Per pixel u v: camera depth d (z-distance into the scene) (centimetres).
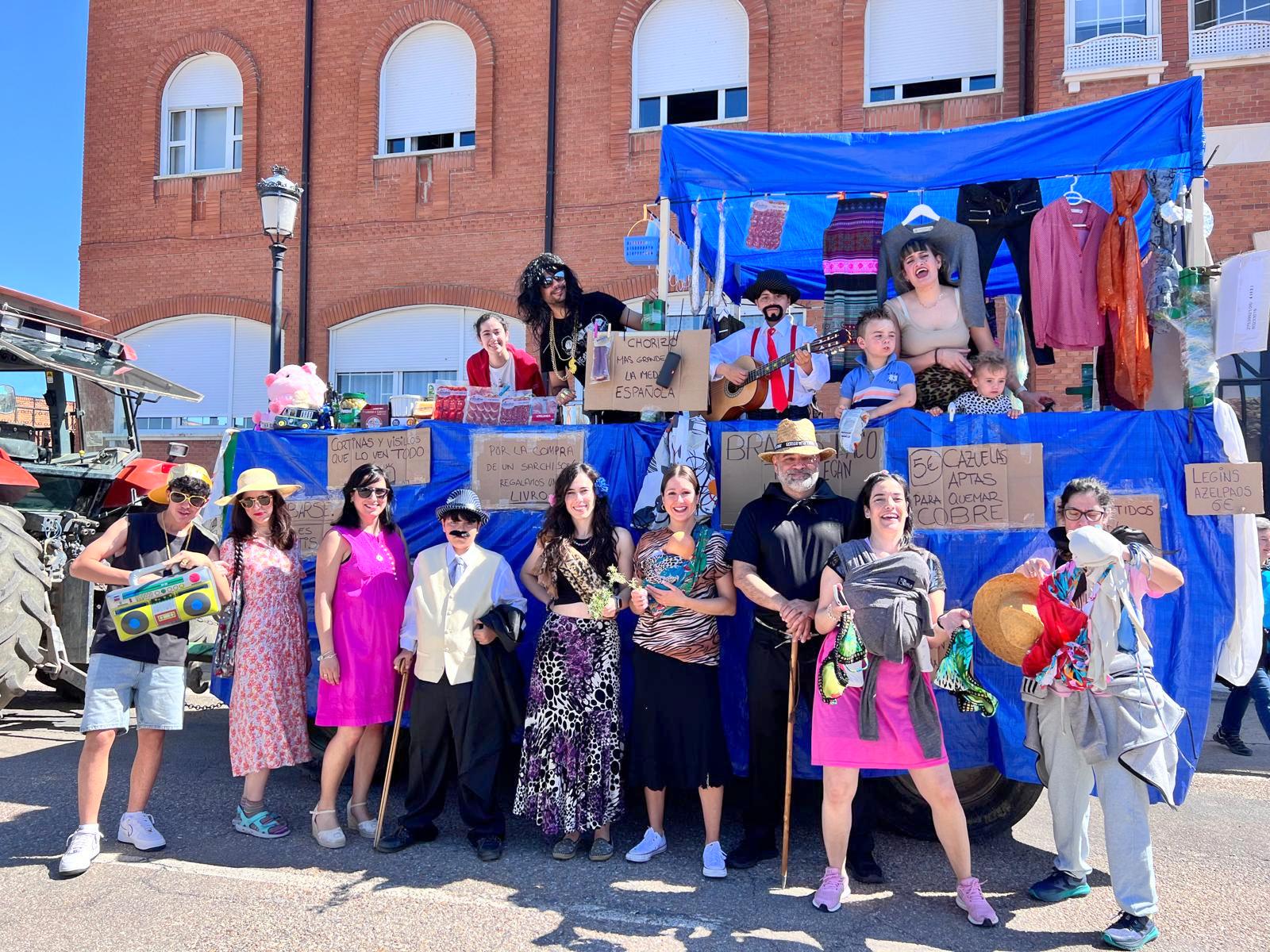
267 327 1313
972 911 340
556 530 406
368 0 1288
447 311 1261
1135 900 324
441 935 325
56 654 604
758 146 504
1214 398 405
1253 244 919
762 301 492
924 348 475
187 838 421
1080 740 335
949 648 352
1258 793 523
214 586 395
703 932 329
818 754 353
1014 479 412
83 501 685
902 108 1096
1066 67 988
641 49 1198
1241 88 929
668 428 457
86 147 1396
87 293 1382
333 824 413
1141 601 350
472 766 404
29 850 402
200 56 1360
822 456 407
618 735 400
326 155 1300
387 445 505
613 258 1191
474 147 1250
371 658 415
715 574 391
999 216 550
